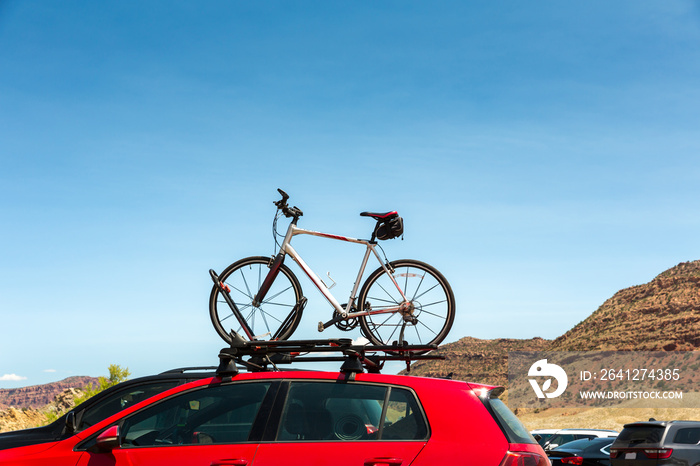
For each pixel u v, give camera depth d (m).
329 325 7.54
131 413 5.46
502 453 4.99
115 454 5.23
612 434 16.33
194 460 5.16
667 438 13.66
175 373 7.60
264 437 5.23
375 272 7.63
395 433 5.16
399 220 7.62
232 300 7.66
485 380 170.75
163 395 5.51
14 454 5.33
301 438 5.21
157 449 5.24
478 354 187.12
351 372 5.49
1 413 35.94
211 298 7.66
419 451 5.04
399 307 7.48
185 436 5.38
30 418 36.78
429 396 5.27
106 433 5.17
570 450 15.70
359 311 7.54
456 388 5.36
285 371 5.59
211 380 5.57
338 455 5.07
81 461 5.24
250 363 5.83
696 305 191.38
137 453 5.22
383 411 5.27
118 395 7.29
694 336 173.62
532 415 141.38
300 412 5.33
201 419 5.42
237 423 5.35
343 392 5.39
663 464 13.47
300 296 7.62
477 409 5.23
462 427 5.12
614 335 195.62
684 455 13.41
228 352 5.70
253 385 5.51
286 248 7.68
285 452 5.13
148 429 5.43
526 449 5.08
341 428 5.23
